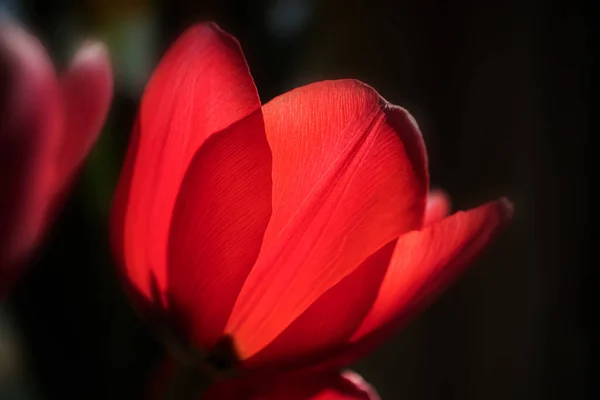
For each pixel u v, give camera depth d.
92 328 0.34
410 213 0.29
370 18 0.55
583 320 0.64
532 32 0.63
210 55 0.28
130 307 0.34
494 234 0.30
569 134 0.63
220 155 0.28
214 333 0.29
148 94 0.28
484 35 0.63
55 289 0.34
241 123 0.28
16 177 0.23
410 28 0.60
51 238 0.34
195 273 0.29
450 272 0.30
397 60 0.59
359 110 0.28
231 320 0.29
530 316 0.65
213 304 0.29
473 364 0.66
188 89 0.28
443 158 0.64
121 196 0.28
